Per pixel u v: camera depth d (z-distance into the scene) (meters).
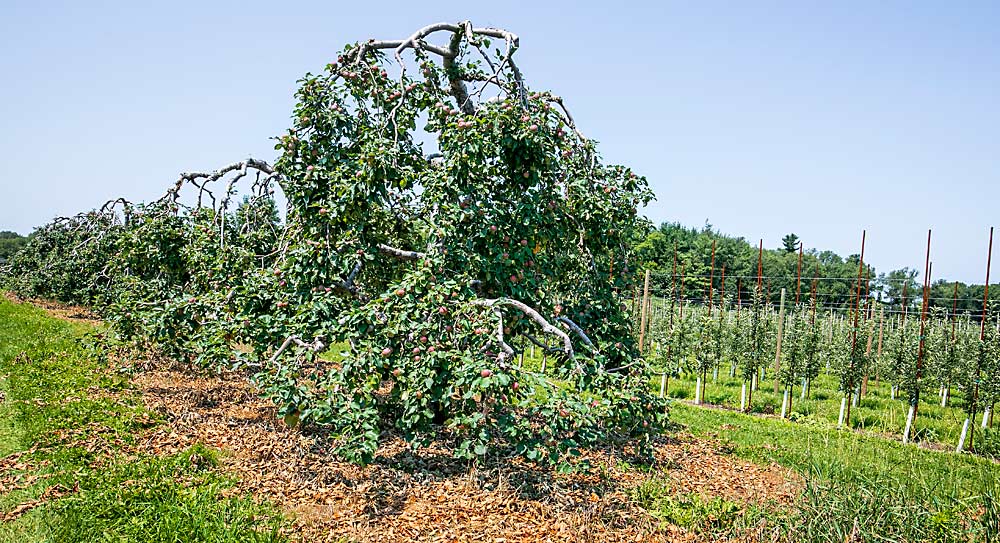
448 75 7.19
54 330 13.66
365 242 6.61
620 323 6.76
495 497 5.17
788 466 6.83
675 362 7.66
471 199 5.77
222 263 7.49
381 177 6.02
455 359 4.85
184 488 4.87
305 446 6.27
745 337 14.18
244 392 8.55
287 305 6.25
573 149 6.63
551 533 4.56
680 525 4.85
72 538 4.00
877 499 4.62
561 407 4.53
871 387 15.55
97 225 13.03
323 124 6.51
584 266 6.82
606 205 6.37
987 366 9.48
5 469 5.16
